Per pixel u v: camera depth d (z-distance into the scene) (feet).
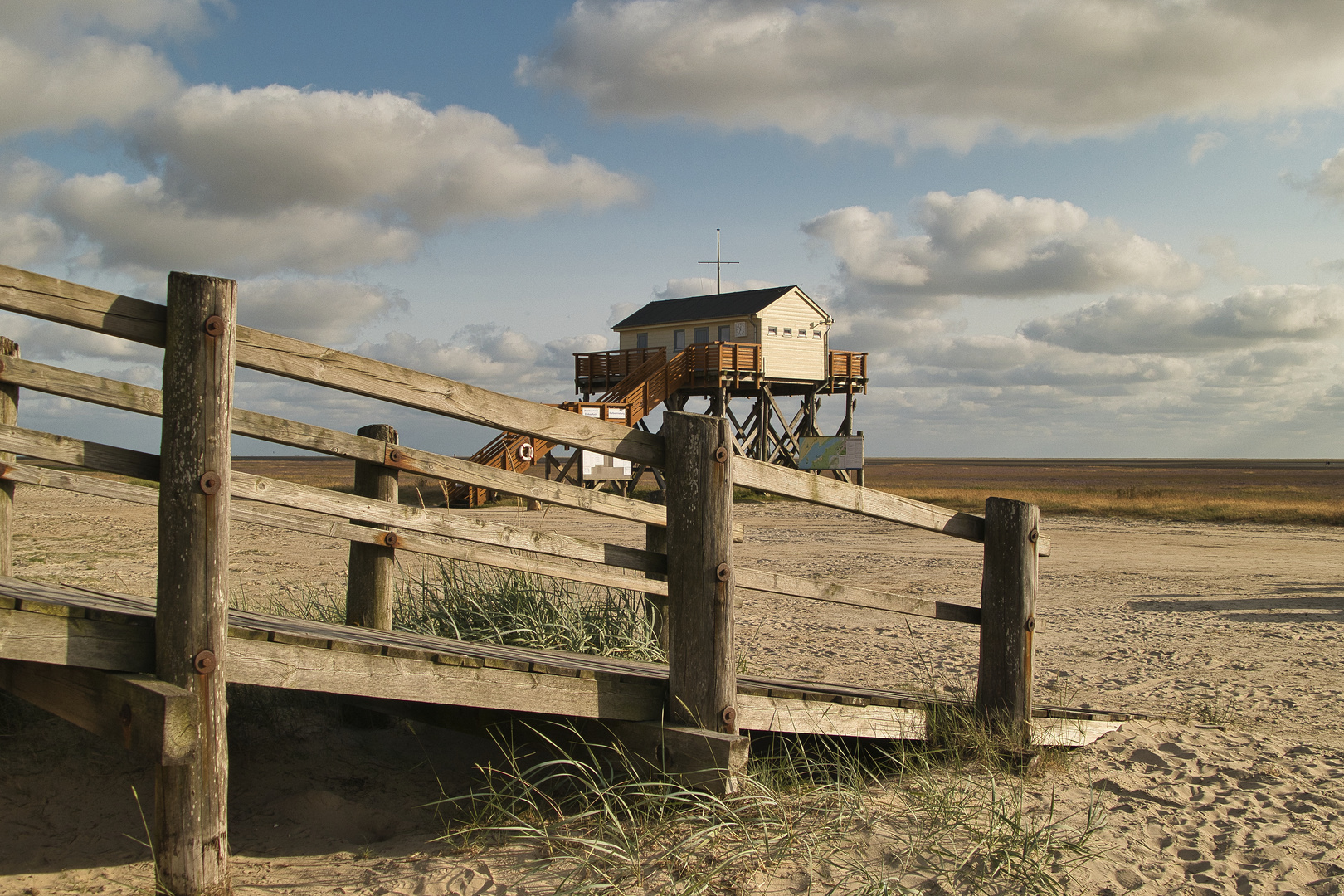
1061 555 61.11
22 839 12.80
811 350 117.70
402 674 12.40
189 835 10.37
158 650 10.50
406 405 12.12
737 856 11.55
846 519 89.30
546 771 15.84
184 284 10.30
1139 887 11.73
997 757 15.90
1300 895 11.56
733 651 13.69
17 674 12.50
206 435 10.38
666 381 103.71
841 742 16.48
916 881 11.51
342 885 12.15
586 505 16.87
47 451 14.76
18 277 9.79
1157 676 26.63
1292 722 21.11
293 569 42.50
